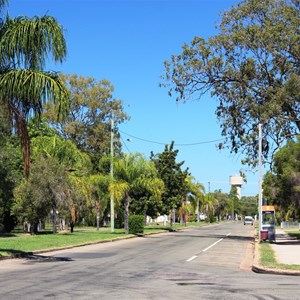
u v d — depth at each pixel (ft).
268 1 120.37
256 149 125.70
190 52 126.41
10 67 58.49
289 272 50.62
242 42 119.85
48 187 122.01
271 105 114.52
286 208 132.05
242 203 635.66
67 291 36.24
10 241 88.99
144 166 141.38
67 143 142.72
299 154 112.78
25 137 58.59
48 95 56.49
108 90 225.15
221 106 127.13
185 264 60.23
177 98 129.39
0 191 116.26
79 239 104.53
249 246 102.17
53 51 57.41
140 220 145.07
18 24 57.62
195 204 259.80
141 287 38.91
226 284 41.68
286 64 117.70
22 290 36.58
